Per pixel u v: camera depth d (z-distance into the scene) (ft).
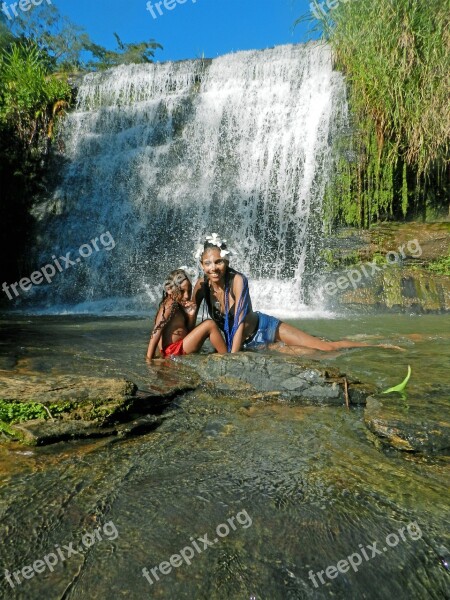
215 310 14.56
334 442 7.80
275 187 33.91
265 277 32.91
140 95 40.93
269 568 4.91
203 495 6.16
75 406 8.75
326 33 32.55
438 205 30.55
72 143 40.98
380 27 28.86
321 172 32.17
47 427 8.08
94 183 39.32
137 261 36.19
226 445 7.73
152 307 31.32
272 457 7.25
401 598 4.64
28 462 7.18
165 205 36.65
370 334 17.93
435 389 9.98
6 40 46.85
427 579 4.83
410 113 28.60
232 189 35.22
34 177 40.45
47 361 13.17
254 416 9.06
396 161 29.94
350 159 31.17
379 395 9.61
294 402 9.86
